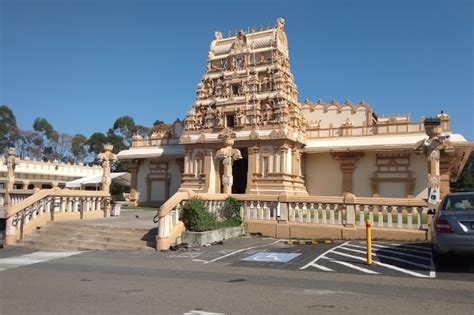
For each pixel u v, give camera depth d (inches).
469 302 288.0
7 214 706.8
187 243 609.3
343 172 1315.2
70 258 538.6
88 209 906.7
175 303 292.7
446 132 1162.6
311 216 684.1
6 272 438.9
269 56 1369.3
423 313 262.1
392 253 502.6
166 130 1711.4
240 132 1311.5
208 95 1453.0
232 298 305.3
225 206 729.6
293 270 418.9
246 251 551.5
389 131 1259.8
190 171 1393.9
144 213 1164.5
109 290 338.0
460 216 383.6
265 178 1251.8
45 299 310.5
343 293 317.4
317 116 1425.9
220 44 1496.1
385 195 1248.2
